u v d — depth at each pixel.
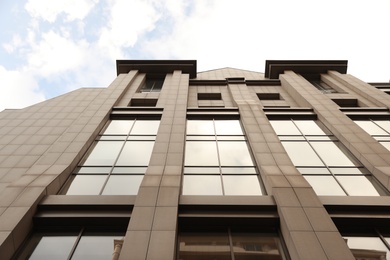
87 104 23.25
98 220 10.66
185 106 20.80
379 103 22.45
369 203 11.06
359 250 9.81
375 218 10.50
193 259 9.54
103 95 23.33
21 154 15.74
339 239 9.02
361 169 14.37
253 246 10.04
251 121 18.64
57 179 12.43
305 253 8.55
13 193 11.09
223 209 11.05
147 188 11.38
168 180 11.95
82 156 15.21
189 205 11.08
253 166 14.59
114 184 13.28
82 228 10.66
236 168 14.48
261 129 17.31
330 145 16.97
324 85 30.52
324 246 8.77
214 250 9.88
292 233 9.26
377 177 13.23
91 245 10.02
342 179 13.66
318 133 18.55
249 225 10.73
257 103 22.48
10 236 9.19
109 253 9.73
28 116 20.80
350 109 21.42
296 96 25.56
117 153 15.99
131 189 12.99
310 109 21.61
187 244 10.12
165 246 8.86
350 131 17.23
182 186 12.98
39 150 16.20
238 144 16.86
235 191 12.79
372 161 14.00
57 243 10.08
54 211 10.88
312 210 10.25
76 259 9.47
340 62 32.34
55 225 10.66
